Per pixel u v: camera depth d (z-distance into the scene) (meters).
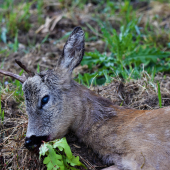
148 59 10.66
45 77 7.40
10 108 8.71
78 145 7.76
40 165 7.29
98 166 7.26
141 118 7.17
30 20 14.85
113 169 6.92
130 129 7.05
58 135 7.45
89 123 7.48
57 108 7.33
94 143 7.41
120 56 10.75
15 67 11.50
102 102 7.74
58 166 6.74
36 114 7.21
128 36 10.77
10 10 15.33
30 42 13.38
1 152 7.54
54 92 7.36
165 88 9.26
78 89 7.71
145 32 13.62
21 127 7.88
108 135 7.21
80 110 7.57
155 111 7.24
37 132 7.15
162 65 10.65
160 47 12.37
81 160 7.39
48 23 13.90
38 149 7.19
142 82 9.48
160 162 6.58
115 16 14.84
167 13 15.14
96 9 15.71
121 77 10.46
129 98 9.15
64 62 7.59
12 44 13.16
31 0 16.86
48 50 12.50
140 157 6.69
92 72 11.01
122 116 7.41
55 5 15.88
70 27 14.18
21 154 7.46
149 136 6.84
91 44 12.80
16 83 9.77
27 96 7.32
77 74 10.94
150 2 16.36
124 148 6.96
